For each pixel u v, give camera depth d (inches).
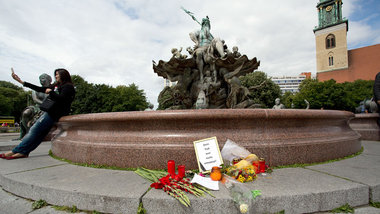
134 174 123.6
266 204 84.4
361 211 90.5
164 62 347.6
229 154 129.8
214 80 352.5
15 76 167.5
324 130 167.9
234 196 83.0
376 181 104.4
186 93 366.3
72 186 101.2
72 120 164.4
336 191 91.9
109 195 89.0
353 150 185.3
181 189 92.2
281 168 134.0
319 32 3161.9
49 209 95.0
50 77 282.8
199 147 130.3
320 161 153.0
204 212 83.4
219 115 136.3
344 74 2938.0
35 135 177.2
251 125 143.9
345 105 1535.4
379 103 266.2
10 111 1994.3
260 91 1381.6
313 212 88.2
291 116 146.6
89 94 1621.6
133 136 143.6
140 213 84.0
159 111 138.8
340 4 3048.7
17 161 164.6
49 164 152.7
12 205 99.9
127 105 1787.6
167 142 136.8
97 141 151.8
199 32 390.6
